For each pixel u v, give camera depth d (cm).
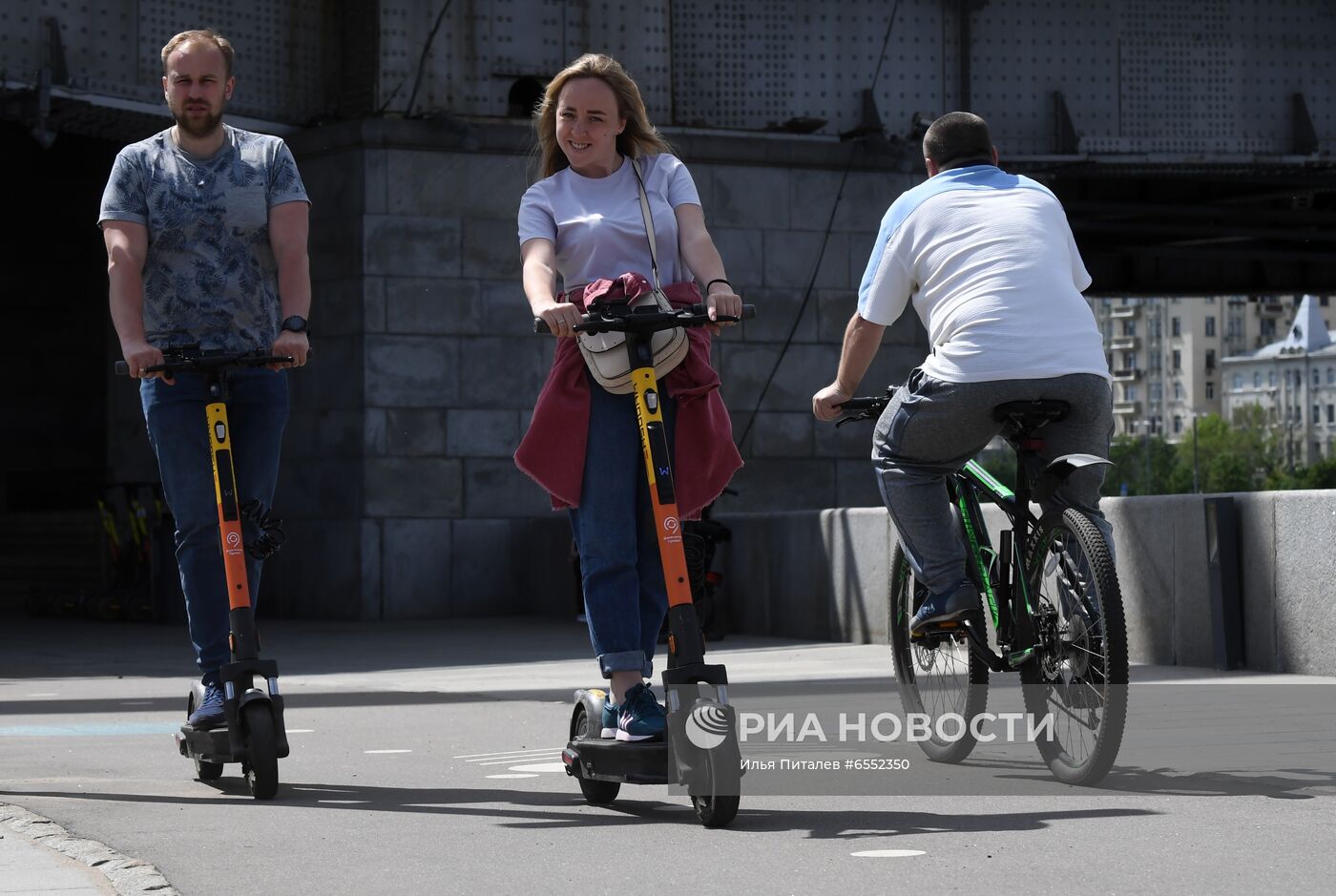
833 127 5181
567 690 2350
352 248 4641
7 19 4244
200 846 1106
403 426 4638
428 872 1012
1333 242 7762
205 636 1418
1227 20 5591
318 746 1692
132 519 4972
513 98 4859
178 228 1413
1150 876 955
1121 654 1240
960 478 1462
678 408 1238
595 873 999
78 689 2542
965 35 5331
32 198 6838
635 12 4928
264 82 4672
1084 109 5462
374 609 4591
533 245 1265
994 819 1158
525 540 4738
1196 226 7081
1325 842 1053
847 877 969
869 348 1433
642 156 1319
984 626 1379
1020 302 1336
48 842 1116
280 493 4822
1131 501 2622
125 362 1323
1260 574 2372
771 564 3622
